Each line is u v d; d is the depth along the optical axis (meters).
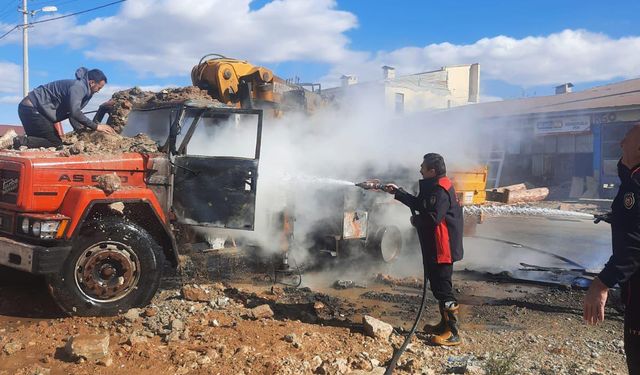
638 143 2.53
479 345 4.52
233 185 5.46
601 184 21.05
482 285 6.86
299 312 5.16
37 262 4.26
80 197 4.53
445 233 4.51
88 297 4.59
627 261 2.53
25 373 3.48
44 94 5.89
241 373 3.56
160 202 5.27
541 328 5.10
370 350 4.18
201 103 5.80
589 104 22.53
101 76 6.01
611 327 5.15
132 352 3.86
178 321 4.37
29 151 5.19
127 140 5.70
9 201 4.66
